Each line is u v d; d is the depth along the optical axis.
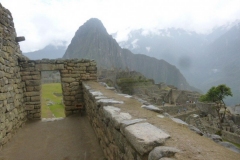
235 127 29.36
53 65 10.72
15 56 8.98
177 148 2.13
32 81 10.21
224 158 1.92
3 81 6.71
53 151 6.15
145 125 2.97
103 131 5.01
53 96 32.81
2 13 7.23
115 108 4.34
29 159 5.64
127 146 2.90
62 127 8.71
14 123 7.75
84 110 10.98
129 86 60.38
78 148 6.22
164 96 49.09
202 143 2.33
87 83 10.51
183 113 37.59
